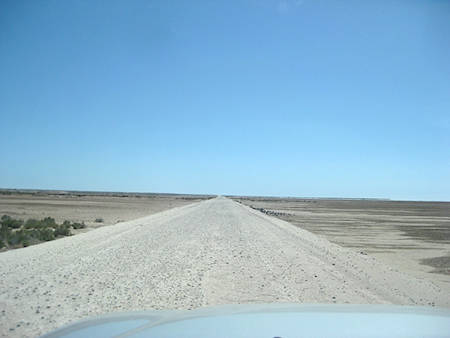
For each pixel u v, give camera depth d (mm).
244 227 32719
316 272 14148
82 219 42500
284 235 27828
